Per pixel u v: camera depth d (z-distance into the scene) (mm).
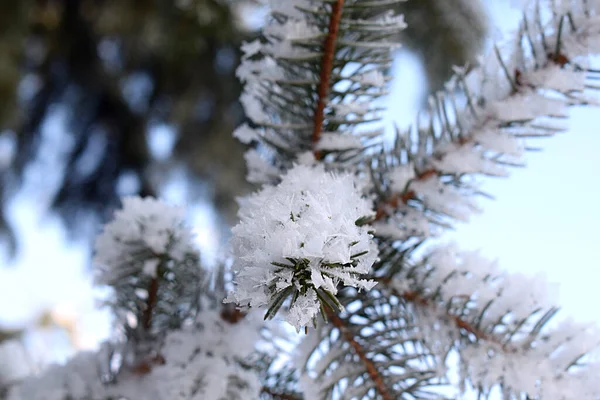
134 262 349
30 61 1389
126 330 356
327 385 326
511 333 317
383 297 328
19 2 1044
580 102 320
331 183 273
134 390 353
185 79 1366
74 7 1330
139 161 1501
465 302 322
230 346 342
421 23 982
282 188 272
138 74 1422
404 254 325
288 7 325
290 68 332
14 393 362
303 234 255
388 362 324
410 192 331
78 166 1505
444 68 1005
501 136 325
